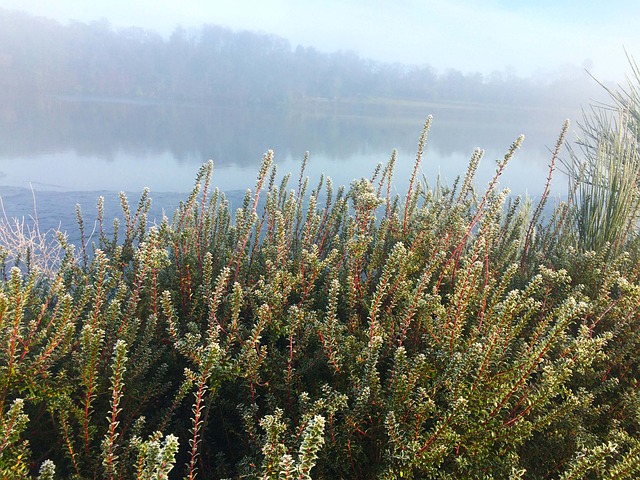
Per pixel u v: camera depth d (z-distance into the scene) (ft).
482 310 7.23
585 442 5.95
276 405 6.34
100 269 6.65
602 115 17.24
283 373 6.65
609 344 7.90
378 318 8.05
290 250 10.62
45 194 33.78
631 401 6.56
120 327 6.72
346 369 6.81
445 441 5.31
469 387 5.84
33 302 7.36
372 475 5.65
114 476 5.07
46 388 5.47
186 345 6.32
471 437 5.65
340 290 8.53
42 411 6.06
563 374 5.55
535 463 6.24
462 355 6.18
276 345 8.08
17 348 6.01
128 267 9.03
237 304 6.97
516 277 10.14
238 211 9.82
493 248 10.84
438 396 6.21
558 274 8.11
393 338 7.37
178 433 6.76
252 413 5.88
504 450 5.59
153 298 7.47
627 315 7.61
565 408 5.64
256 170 60.95
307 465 3.79
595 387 7.07
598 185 13.56
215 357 5.09
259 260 10.05
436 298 7.05
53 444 6.06
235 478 5.63
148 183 48.52
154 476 3.89
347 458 5.67
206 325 8.27
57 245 17.56
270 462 4.26
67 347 5.94
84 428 5.44
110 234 22.00
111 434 4.83
